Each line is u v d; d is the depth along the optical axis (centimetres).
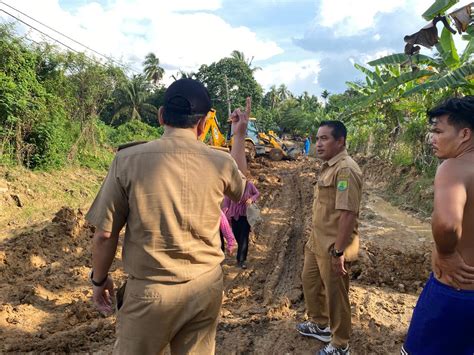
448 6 560
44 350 369
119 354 203
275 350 376
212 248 208
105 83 1468
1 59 1074
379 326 410
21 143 1085
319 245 333
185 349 205
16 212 878
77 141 1332
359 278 536
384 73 1396
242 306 479
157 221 194
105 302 221
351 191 305
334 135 328
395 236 772
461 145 207
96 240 199
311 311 381
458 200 188
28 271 554
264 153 2259
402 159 1352
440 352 209
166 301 194
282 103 6994
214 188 206
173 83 216
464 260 202
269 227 830
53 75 1300
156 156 198
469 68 781
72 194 1066
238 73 4856
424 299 216
